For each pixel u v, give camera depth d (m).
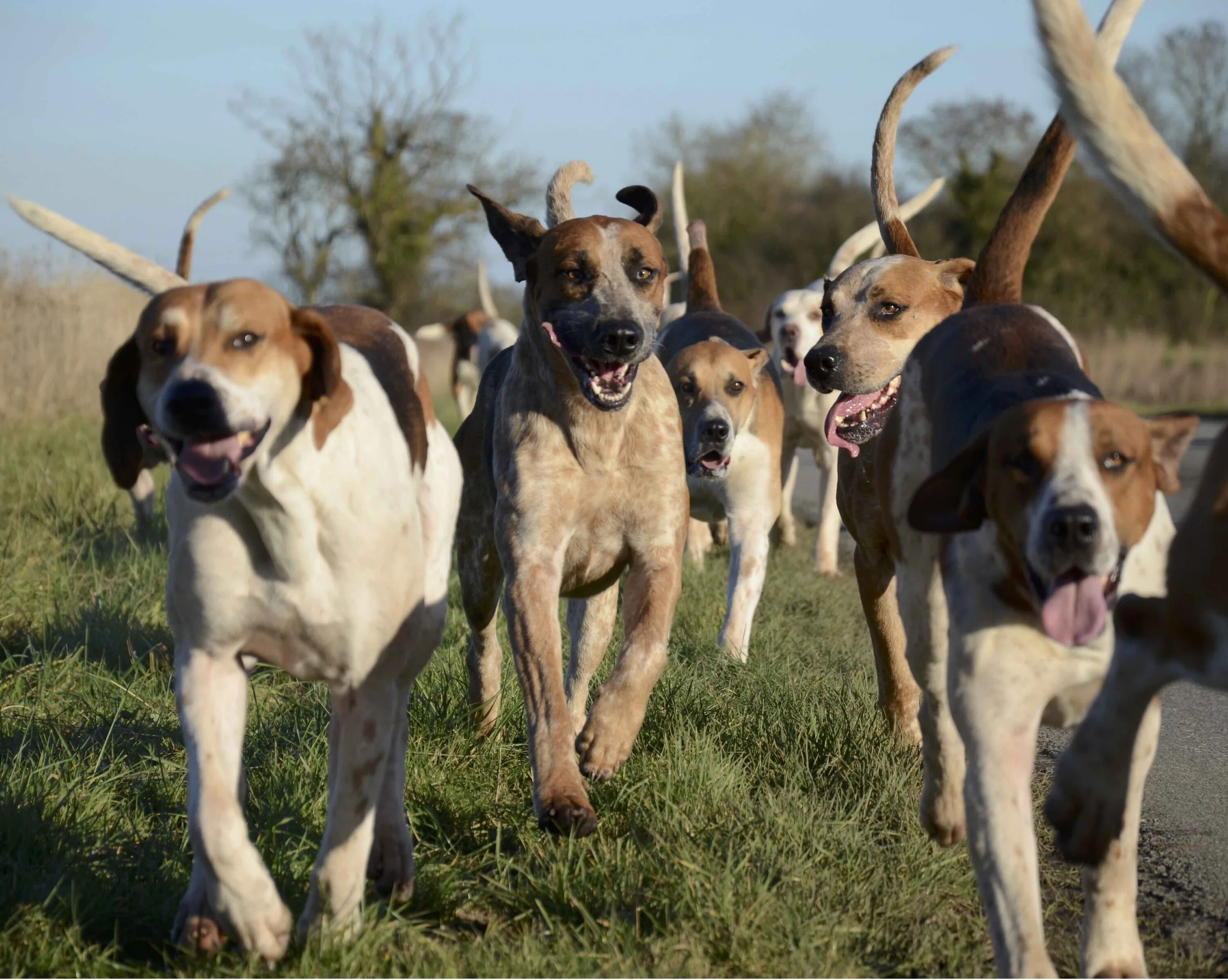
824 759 5.91
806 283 55.00
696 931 4.19
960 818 4.79
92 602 8.19
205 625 3.94
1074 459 3.50
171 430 3.62
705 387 8.73
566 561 5.82
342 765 4.05
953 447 4.24
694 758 5.60
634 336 5.39
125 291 20.81
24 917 4.10
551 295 5.70
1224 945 4.30
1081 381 4.23
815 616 9.54
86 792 5.16
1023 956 3.43
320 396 3.85
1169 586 3.47
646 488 5.68
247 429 3.66
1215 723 7.03
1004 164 49.12
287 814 5.00
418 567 4.21
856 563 6.00
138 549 9.38
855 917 4.38
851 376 6.11
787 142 56.50
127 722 6.37
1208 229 3.53
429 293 54.09
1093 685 3.79
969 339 4.58
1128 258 46.25
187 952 3.98
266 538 3.86
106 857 4.68
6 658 7.31
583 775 5.30
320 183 51.84
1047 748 6.64
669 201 56.31
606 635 6.43
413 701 6.43
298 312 3.86
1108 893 3.87
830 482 11.40
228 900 3.81
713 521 10.09
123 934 4.21
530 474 5.61
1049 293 46.56
